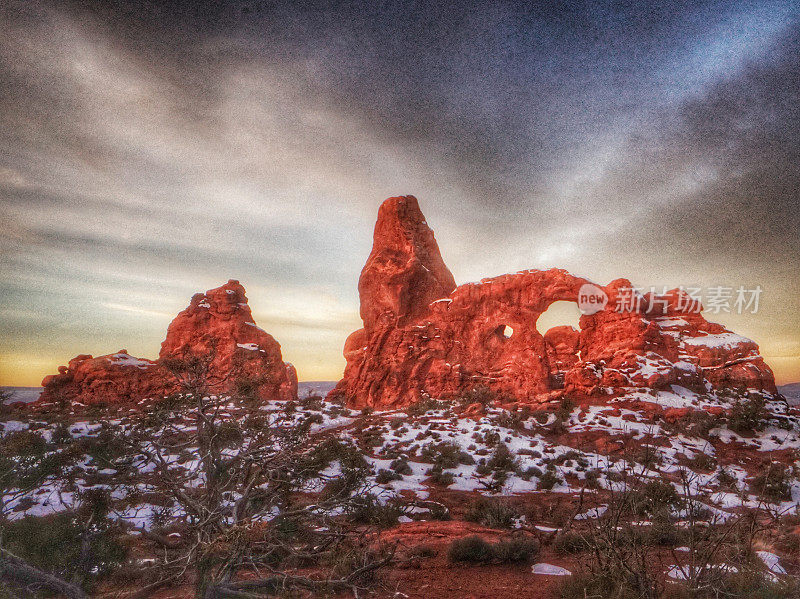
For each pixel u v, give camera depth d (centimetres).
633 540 675
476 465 2366
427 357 4047
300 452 813
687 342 4062
